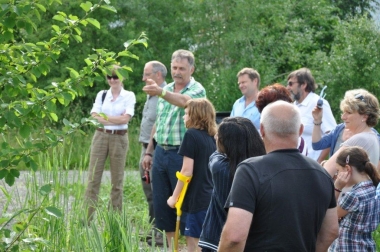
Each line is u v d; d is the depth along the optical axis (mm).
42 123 5777
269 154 4695
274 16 23266
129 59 22703
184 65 8594
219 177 5438
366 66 19016
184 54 8633
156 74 9562
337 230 4867
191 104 7371
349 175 6242
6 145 5465
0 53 5668
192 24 23531
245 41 22969
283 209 4527
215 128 7383
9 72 5594
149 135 9789
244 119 5562
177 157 8367
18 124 5453
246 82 8969
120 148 10148
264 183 4543
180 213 7297
